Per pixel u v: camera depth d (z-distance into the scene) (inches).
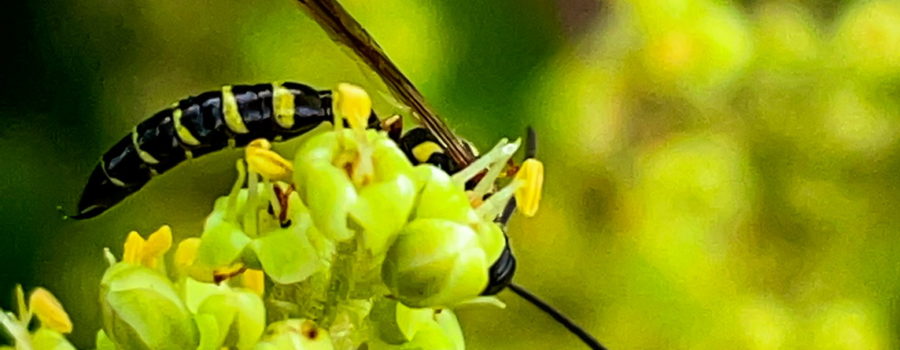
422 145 7.6
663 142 8.8
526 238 8.8
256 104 7.6
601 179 8.8
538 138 8.8
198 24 8.6
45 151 8.6
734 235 8.8
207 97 7.6
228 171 8.6
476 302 7.3
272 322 7.3
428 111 7.6
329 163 7.2
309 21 8.6
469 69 8.8
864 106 8.8
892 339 8.8
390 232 7.2
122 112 8.7
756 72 8.8
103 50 8.7
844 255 8.8
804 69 8.8
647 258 8.7
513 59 8.9
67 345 7.3
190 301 7.3
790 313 8.8
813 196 8.8
